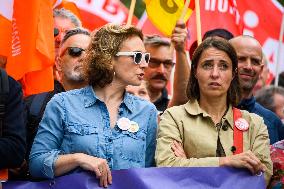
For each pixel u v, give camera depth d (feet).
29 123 43.50
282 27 62.18
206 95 40.83
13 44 44.80
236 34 57.21
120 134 38.65
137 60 39.09
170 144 39.83
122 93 39.73
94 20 59.88
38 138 38.60
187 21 55.72
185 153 40.22
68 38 46.65
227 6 57.21
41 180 39.09
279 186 41.52
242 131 40.45
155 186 37.99
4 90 38.42
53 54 45.03
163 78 53.16
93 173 37.60
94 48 39.40
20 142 38.37
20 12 44.78
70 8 55.77
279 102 62.49
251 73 50.37
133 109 39.50
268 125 50.37
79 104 38.93
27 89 45.06
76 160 37.27
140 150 38.86
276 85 63.00
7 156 37.93
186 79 48.78
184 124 40.45
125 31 39.24
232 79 41.39
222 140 40.19
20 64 44.57
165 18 52.42
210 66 40.65
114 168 38.19
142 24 60.29
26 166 42.42
